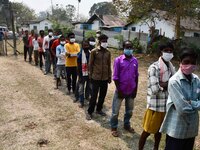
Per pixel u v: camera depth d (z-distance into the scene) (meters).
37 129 5.84
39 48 12.54
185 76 3.18
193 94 3.17
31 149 5.00
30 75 11.30
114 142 5.30
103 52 6.18
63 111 6.98
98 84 6.26
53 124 6.13
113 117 5.54
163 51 4.12
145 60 18.58
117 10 20.80
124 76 5.29
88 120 6.39
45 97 8.20
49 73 11.84
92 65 6.20
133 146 5.16
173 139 3.28
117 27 39.31
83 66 7.02
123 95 5.37
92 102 6.34
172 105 3.25
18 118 6.43
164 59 4.16
